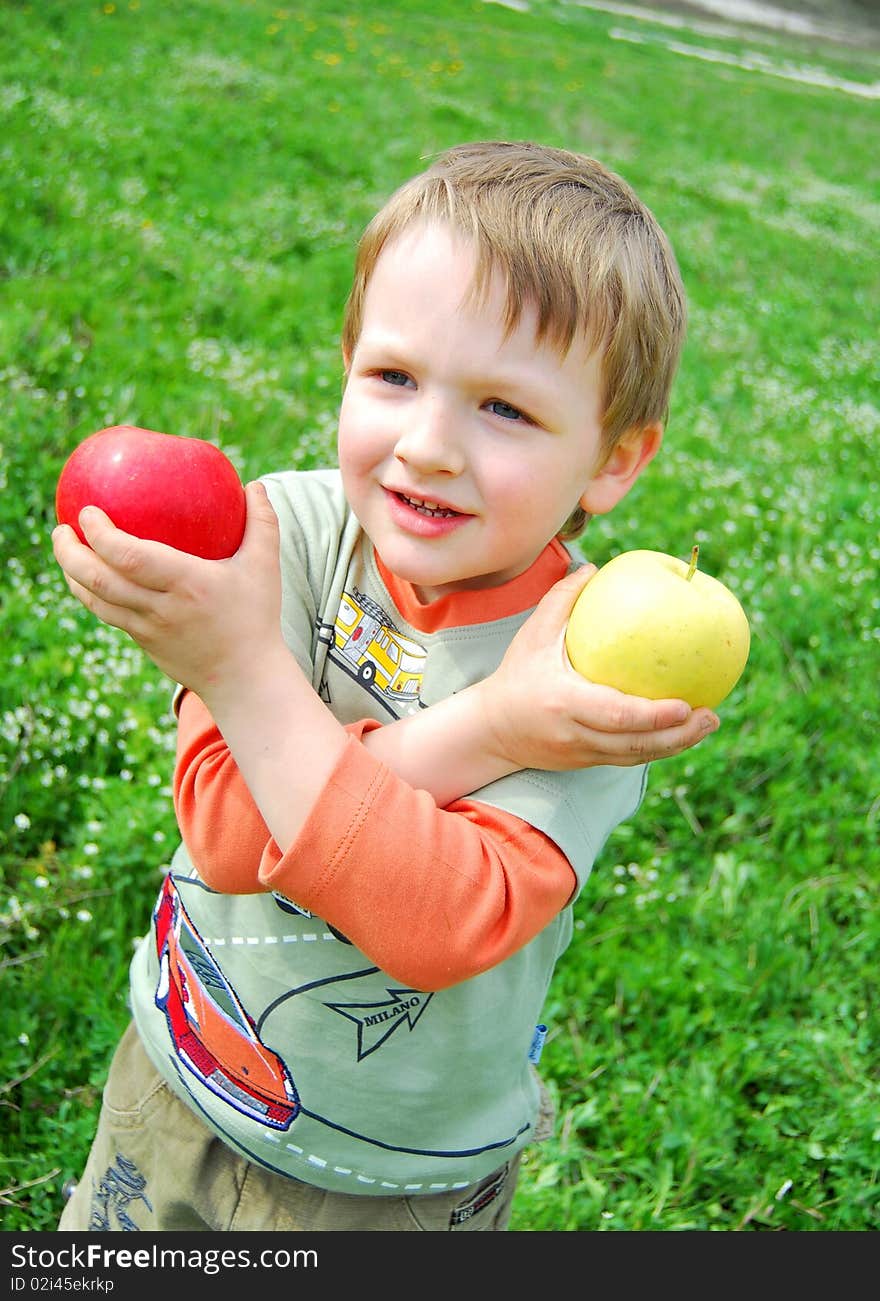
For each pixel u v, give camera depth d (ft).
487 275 4.91
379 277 5.20
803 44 88.28
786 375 28.17
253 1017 6.22
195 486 4.89
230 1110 6.49
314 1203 6.77
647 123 51.13
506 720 5.18
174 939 6.56
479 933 5.00
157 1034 6.81
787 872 13.23
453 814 5.20
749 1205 10.12
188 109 33.86
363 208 30.71
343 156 34.19
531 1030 6.59
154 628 4.80
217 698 4.96
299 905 5.10
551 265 4.96
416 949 4.96
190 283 23.22
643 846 12.91
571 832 5.34
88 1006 10.11
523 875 5.16
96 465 4.89
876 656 16.79
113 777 12.30
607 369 5.22
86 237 23.58
